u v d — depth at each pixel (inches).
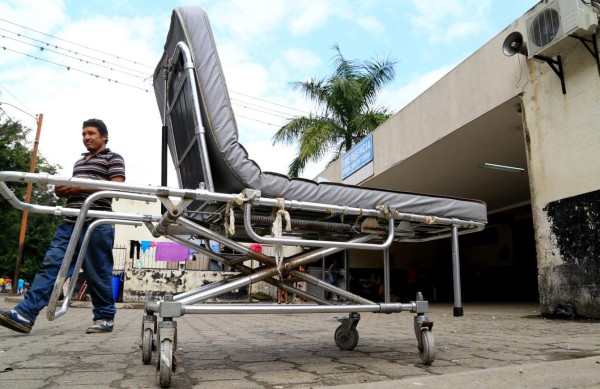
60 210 96.7
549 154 237.1
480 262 594.2
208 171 86.6
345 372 88.3
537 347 121.5
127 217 99.3
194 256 554.3
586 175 216.4
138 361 101.0
